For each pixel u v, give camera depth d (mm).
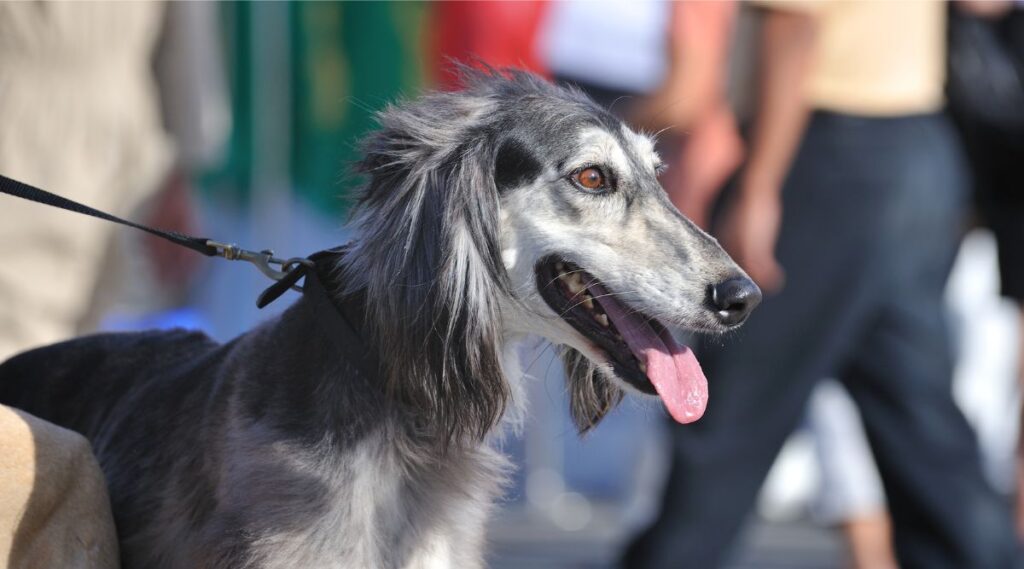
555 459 14789
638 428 13422
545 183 6309
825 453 11156
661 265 6262
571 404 6992
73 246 9039
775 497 14445
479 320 6074
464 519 6262
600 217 6348
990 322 13906
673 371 6285
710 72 10078
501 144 6293
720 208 9195
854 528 11109
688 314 6191
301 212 15273
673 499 8883
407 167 6195
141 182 9555
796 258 8812
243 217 15180
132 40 9297
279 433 5906
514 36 13234
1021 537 11867
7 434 5801
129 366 7016
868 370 9102
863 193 8773
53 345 7336
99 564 6039
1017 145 11070
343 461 5906
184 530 6102
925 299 9047
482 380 6094
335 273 6266
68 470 5957
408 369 5965
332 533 5863
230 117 14961
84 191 9086
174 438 6320
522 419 6656
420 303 6004
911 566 9148
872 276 8844
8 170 8898
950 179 9055
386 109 6508
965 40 10922
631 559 9055
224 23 14812
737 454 8805
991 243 13938
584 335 6375
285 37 14797
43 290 8992
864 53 8812
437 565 6152
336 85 14883
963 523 8992
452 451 6184
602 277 6320
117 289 9562
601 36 13656
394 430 6016
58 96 8938
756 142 8781
